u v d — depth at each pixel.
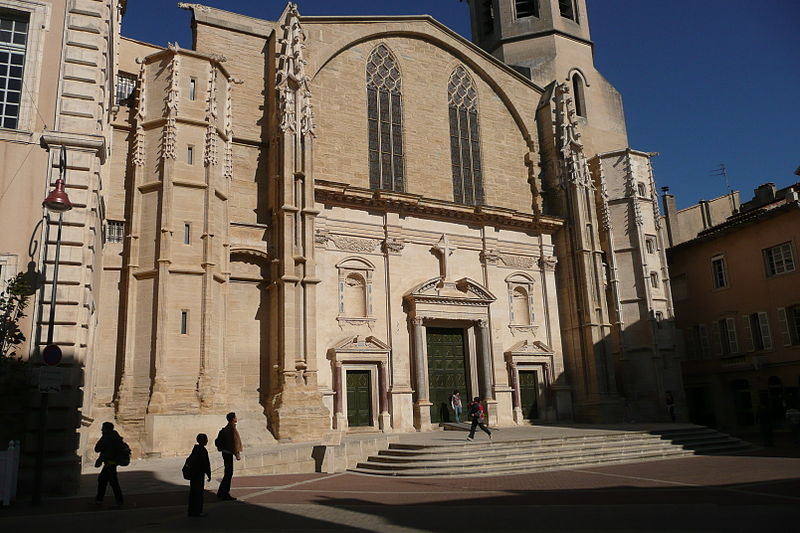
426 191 36.62
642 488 16.45
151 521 11.79
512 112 41.50
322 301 31.44
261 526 11.09
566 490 16.44
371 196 33.41
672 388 38.81
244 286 29.59
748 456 24.73
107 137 23.92
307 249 29.53
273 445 25.34
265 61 33.00
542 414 36.91
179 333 25.61
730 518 11.17
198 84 28.53
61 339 16.41
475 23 50.25
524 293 38.41
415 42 38.56
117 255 26.62
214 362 26.69
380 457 23.48
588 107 45.31
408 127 36.91
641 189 41.88
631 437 26.88
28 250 16.69
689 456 26.02
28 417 15.68
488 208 36.88
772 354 39.34
